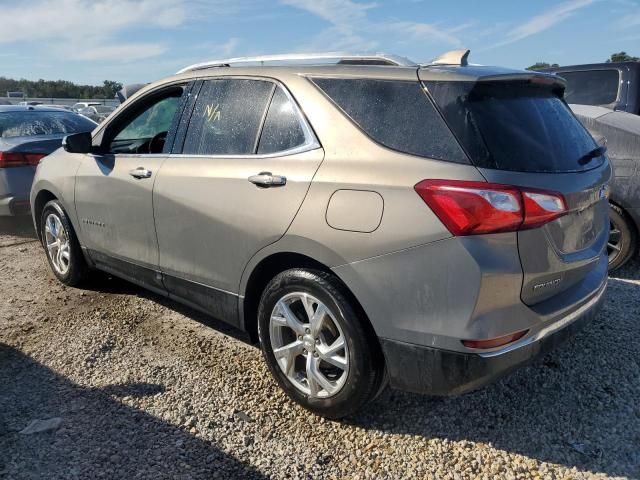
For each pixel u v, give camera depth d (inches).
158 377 134.1
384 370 108.7
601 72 275.4
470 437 111.3
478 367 95.6
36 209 201.3
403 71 107.9
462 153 96.6
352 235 103.2
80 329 159.2
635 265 205.8
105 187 160.4
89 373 136.2
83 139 165.3
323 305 110.7
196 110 141.9
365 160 105.1
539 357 102.3
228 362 141.1
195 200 131.6
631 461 102.9
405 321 99.7
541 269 98.0
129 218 153.5
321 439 111.9
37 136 273.0
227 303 131.3
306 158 113.3
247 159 124.3
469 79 100.8
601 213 120.1
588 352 141.3
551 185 98.9
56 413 119.6
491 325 94.3
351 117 110.4
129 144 165.5
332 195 106.3
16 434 112.6
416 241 96.7
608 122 191.8
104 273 195.8
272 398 125.6
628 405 119.3
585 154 116.7
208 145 135.9
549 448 107.3
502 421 116.0
